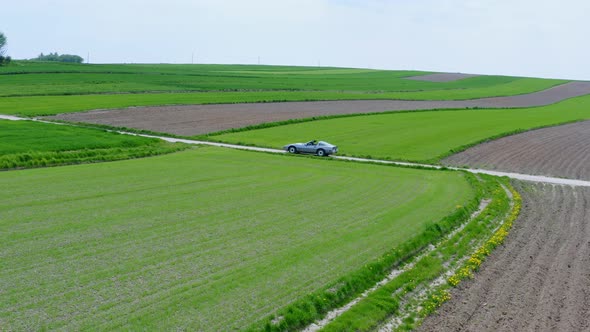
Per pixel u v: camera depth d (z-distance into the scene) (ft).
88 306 58.34
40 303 58.44
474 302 67.21
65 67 535.60
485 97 435.94
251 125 242.17
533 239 94.99
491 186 139.54
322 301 63.16
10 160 142.31
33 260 70.69
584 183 151.64
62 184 118.11
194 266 71.56
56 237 80.38
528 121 289.12
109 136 196.13
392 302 65.46
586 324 61.41
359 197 118.21
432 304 65.57
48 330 52.85
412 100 384.68
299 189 123.95
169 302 60.39
